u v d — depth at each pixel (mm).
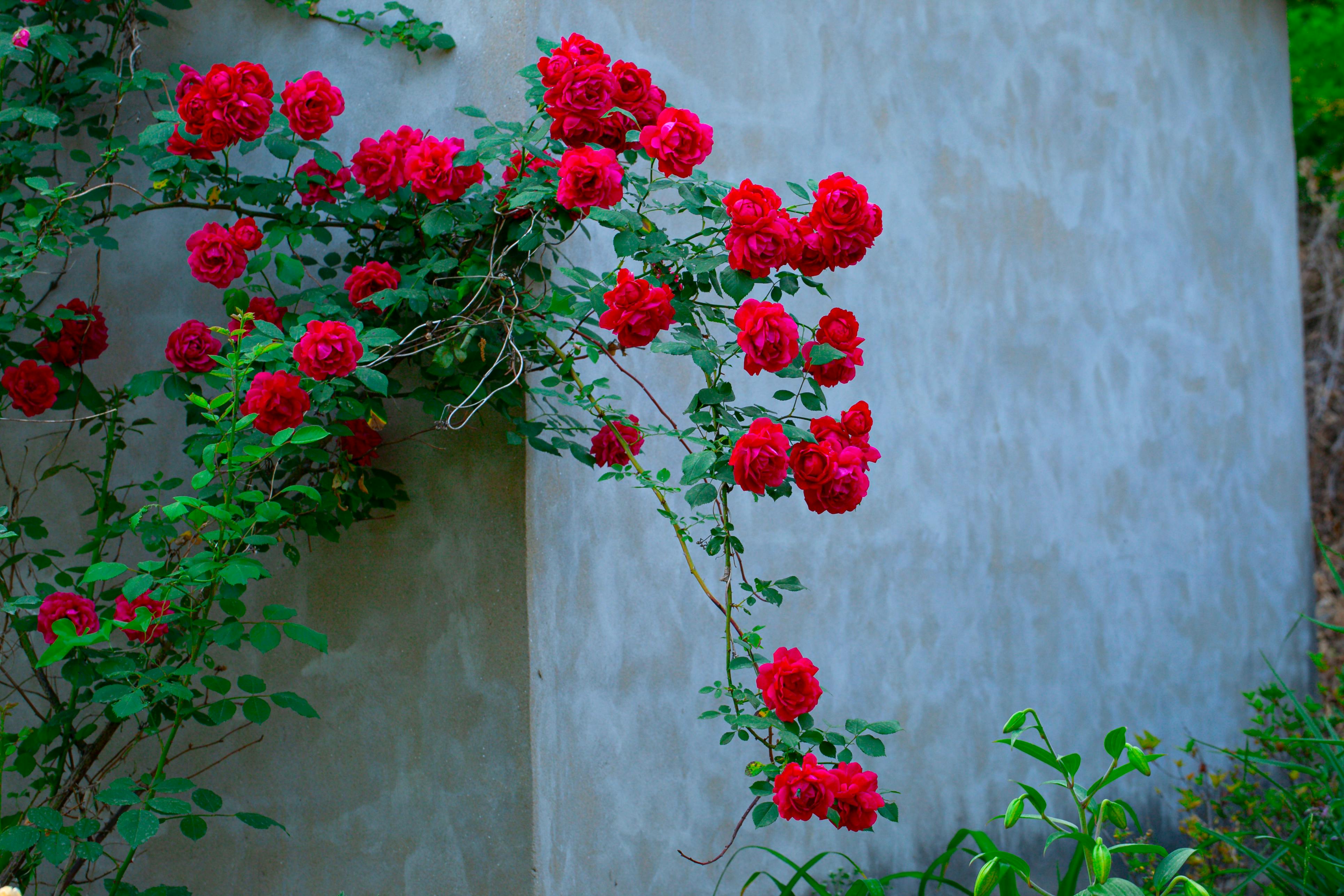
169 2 2506
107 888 2109
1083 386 3725
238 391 1927
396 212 2354
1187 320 4129
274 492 2330
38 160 2596
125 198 2605
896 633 3104
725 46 2824
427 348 2160
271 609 1873
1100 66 3891
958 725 3236
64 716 2199
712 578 2715
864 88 3152
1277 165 4574
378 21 2549
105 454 2588
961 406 3342
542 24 2414
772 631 2809
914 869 3064
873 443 3102
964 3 3463
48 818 1820
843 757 1896
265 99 2137
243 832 2521
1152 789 3754
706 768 2646
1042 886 3400
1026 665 3441
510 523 2289
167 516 1821
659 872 2506
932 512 3236
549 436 2361
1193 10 4266
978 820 3256
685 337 1979
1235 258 4352
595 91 1995
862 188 1940
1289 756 3969
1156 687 3840
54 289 2531
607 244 2549
